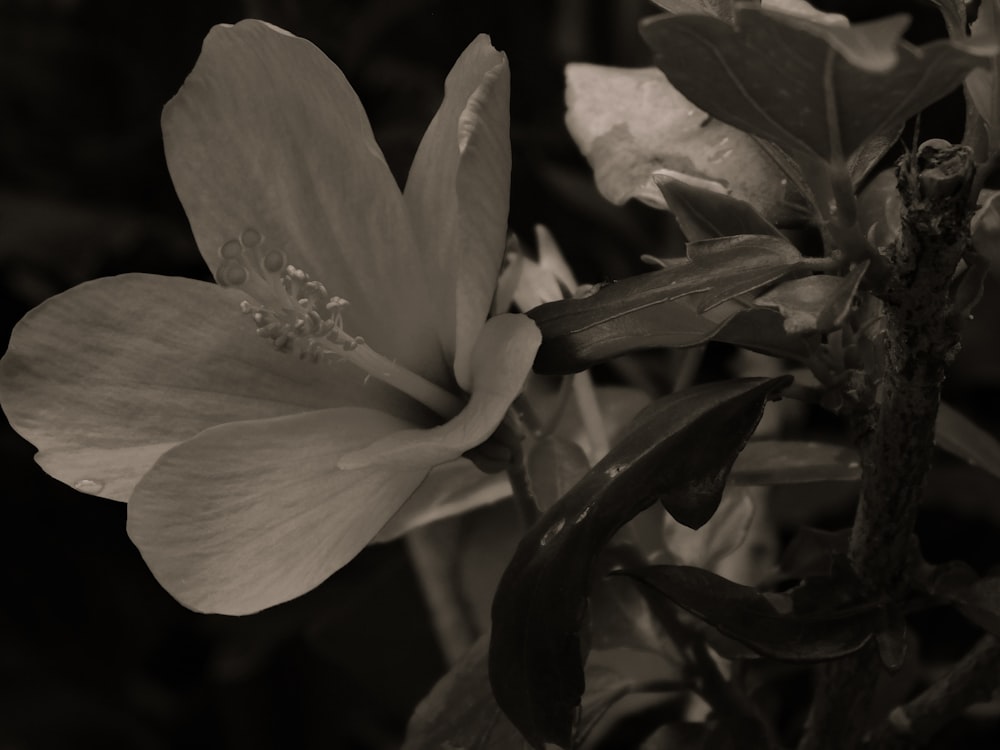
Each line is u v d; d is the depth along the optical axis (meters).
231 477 0.54
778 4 0.53
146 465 0.54
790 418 0.83
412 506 0.63
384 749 1.06
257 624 1.04
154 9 1.19
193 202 0.55
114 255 1.19
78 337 0.55
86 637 1.16
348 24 1.08
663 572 0.54
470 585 0.75
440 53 1.07
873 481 0.53
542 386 0.76
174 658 1.17
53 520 1.15
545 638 0.52
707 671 0.59
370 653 0.88
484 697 0.57
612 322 0.53
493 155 0.51
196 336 0.55
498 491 0.63
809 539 0.59
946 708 0.58
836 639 0.53
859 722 0.58
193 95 0.55
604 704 0.60
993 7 0.51
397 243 0.56
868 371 0.54
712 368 0.90
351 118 0.55
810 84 0.48
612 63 1.06
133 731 1.14
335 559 0.53
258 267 0.55
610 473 0.53
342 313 0.56
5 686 1.13
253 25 0.54
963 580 0.55
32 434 0.54
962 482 0.89
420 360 0.56
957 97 0.79
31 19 1.23
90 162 1.22
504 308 0.61
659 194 0.60
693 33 0.48
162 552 0.53
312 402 0.56
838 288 0.49
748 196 0.58
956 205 0.49
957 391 0.96
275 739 1.10
